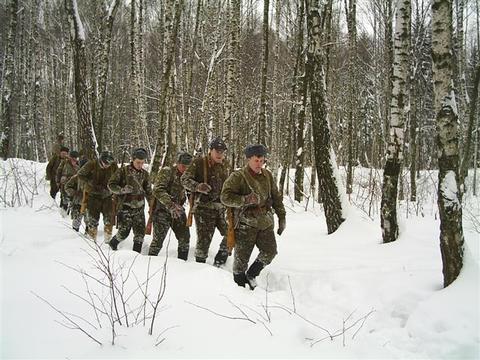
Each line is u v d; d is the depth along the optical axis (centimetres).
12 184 1088
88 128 1124
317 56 719
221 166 568
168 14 1216
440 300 344
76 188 752
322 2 1191
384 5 1514
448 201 368
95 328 314
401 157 598
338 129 2197
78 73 1111
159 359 274
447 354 297
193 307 371
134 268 469
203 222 556
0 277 398
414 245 562
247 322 348
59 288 388
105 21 1243
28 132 2242
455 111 373
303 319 366
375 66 1883
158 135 1102
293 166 2155
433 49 380
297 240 696
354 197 1323
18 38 2445
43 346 281
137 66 1708
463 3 1581
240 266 469
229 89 1239
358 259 529
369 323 362
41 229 648
